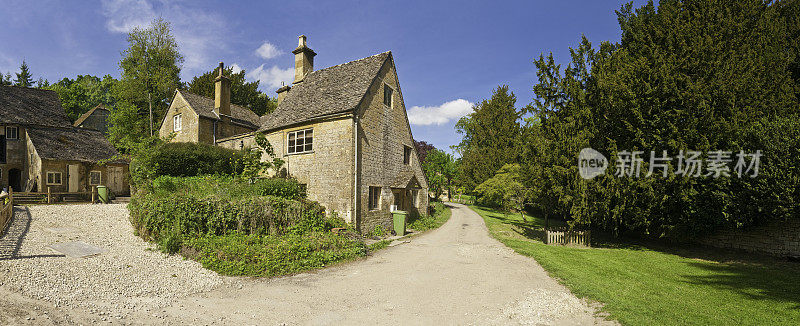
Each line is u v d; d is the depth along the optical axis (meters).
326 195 17.17
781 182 11.88
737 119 13.09
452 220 25.02
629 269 11.21
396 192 20.95
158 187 15.23
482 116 40.97
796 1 16.73
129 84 32.72
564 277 9.41
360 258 11.59
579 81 16.88
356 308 6.84
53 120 27.34
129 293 6.84
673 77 14.06
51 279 7.00
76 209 17.17
